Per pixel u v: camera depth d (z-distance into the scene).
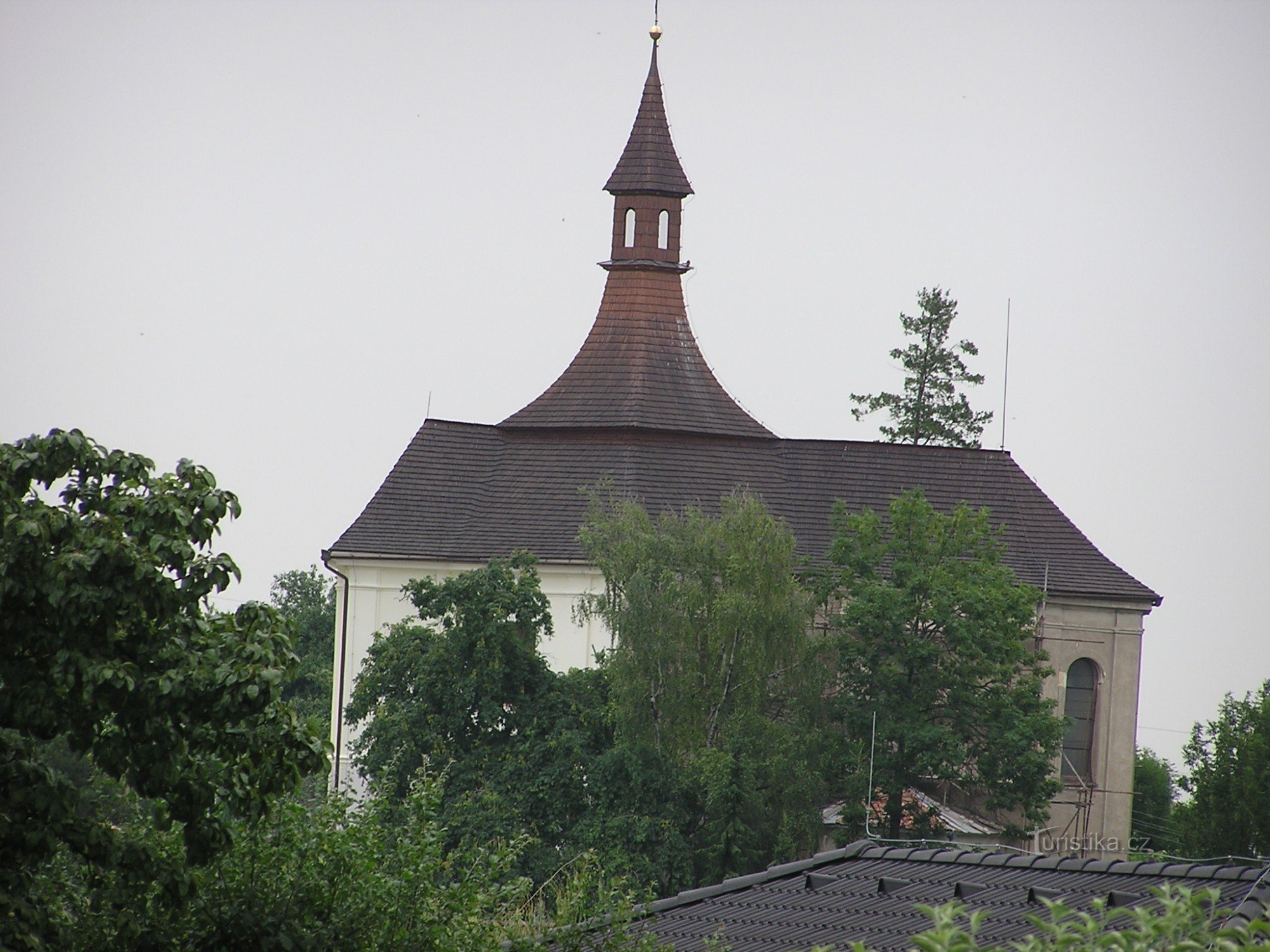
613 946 82.00
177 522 69.38
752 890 92.81
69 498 70.69
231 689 67.69
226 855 76.19
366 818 81.81
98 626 68.12
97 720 68.62
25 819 68.69
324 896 77.88
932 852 95.12
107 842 69.75
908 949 77.19
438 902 81.06
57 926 69.44
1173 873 83.75
